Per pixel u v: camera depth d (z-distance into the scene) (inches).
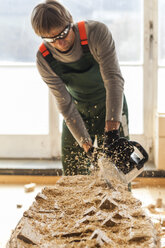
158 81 138.8
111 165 59.2
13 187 131.6
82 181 63.9
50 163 141.6
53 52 70.5
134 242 43.1
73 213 51.8
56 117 142.6
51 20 59.2
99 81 78.2
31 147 146.7
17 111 144.9
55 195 57.9
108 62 68.7
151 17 134.1
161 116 125.6
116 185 59.1
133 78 138.9
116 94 68.9
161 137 126.5
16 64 141.6
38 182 135.4
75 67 74.2
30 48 140.7
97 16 136.3
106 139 67.1
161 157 127.6
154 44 135.4
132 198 55.2
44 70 72.9
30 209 52.6
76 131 74.0
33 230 45.9
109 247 41.9
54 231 46.5
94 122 86.0
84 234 45.3
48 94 141.0
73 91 82.1
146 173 128.6
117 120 68.4
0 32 140.1
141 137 141.3
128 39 137.2
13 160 146.0
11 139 146.6
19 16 138.6
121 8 135.0
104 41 67.7
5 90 143.8
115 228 46.4
